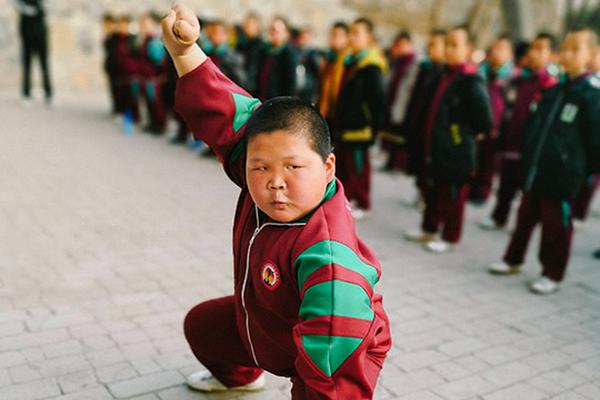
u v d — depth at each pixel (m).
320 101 5.24
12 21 11.35
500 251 4.60
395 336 3.04
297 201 1.53
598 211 6.09
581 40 3.54
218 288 3.49
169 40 1.71
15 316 2.98
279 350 1.78
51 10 11.77
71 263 3.74
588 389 2.64
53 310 3.08
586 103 3.52
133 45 8.94
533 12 16.20
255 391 2.45
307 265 1.50
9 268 3.59
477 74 4.18
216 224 4.75
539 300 3.65
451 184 4.36
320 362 1.44
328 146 1.58
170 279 3.59
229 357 2.24
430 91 4.48
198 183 6.04
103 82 12.48
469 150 4.25
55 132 8.19
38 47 9.96
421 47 14.75
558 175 3.60
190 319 2.23
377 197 6.04
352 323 1.45
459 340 3.04
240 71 6.67
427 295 3.61
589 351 3.00
